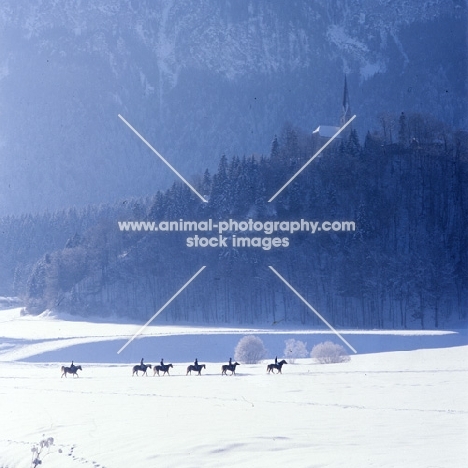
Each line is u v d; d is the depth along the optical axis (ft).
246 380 225.76
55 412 148.15
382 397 166.81
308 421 129.80
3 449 113.60
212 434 116.26
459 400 159.53
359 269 641.81
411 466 91.56
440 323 620.08
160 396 177.99
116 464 99.35
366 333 442.09
